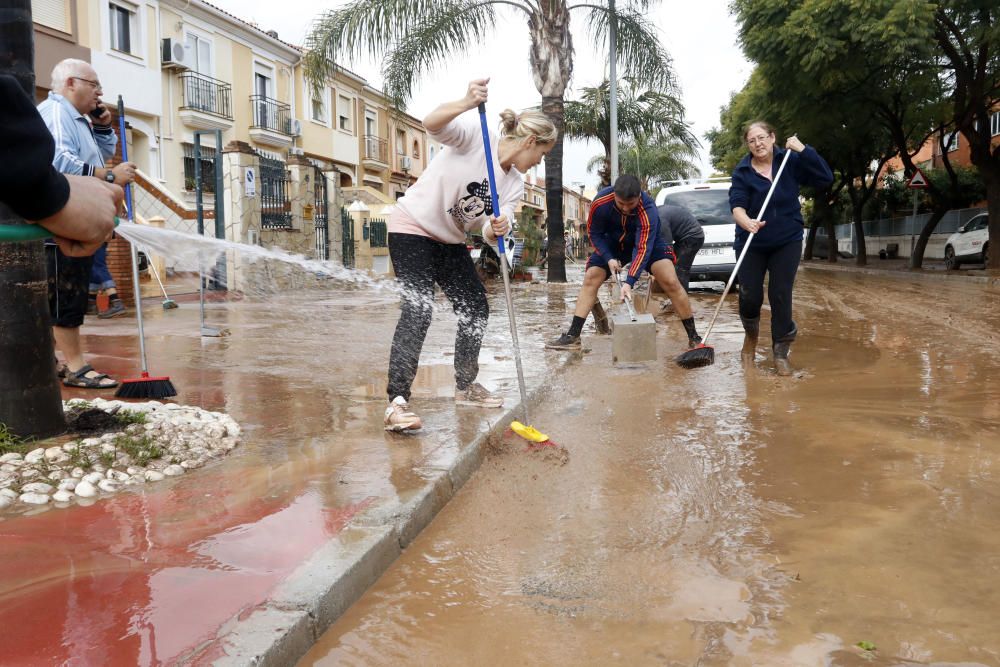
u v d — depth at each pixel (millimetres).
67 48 16641
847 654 1881
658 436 3982
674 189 13062
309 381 5164
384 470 3162
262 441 3656
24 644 1822
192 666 1723
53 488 2920
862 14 15031
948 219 29250
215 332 7484
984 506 2875
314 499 2834
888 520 2758
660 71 16969
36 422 3371
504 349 6762
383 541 2457
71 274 4793
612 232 6578
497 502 3080
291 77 26406
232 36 23078
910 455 3520
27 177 1082
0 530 2555
